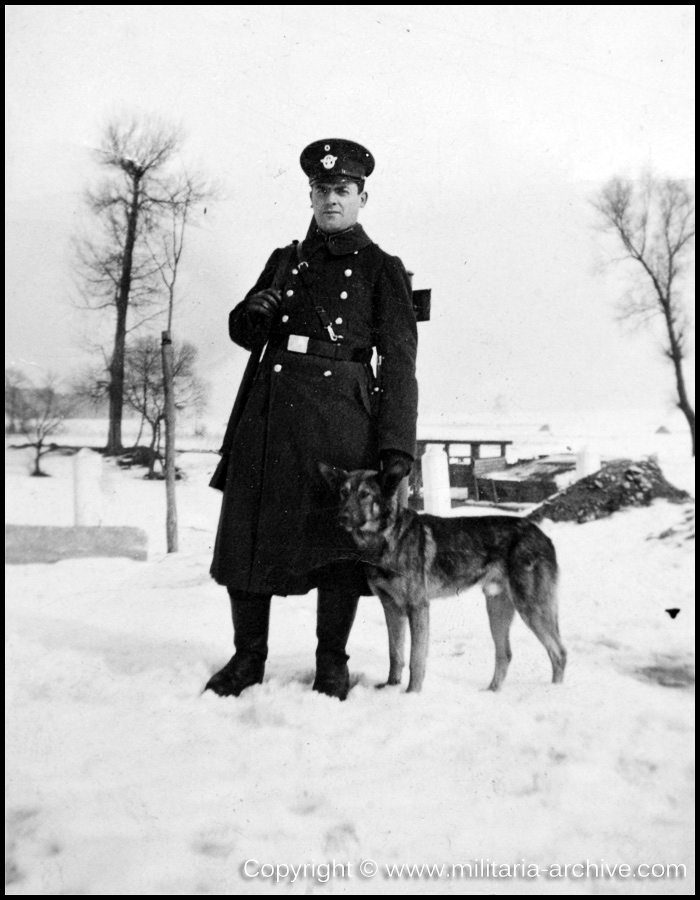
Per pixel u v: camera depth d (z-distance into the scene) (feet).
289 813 6.27
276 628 10.61
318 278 9.09
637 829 6.17
